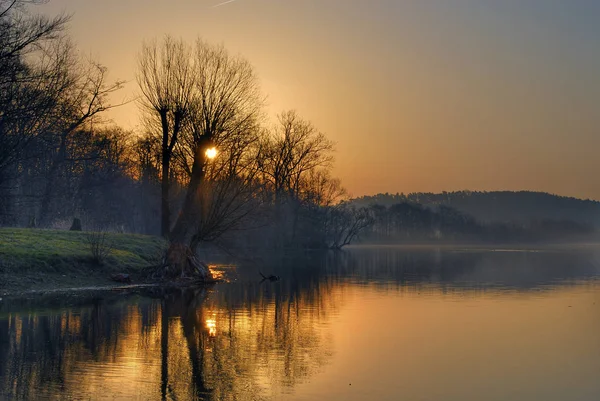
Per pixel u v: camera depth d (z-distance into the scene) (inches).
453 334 781.3
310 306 1039.0
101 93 1744.6
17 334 741.3
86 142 1925.4
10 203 1674.5
